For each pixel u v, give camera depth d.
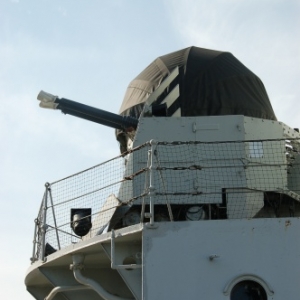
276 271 14.55
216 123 18.00
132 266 14.98
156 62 20.94
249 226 14.80
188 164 17.58
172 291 14.52
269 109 20.16
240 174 17.47
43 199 18.70
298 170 19.11
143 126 18.02
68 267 18.16
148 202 17.16
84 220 17.53
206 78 19.48
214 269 14.60
